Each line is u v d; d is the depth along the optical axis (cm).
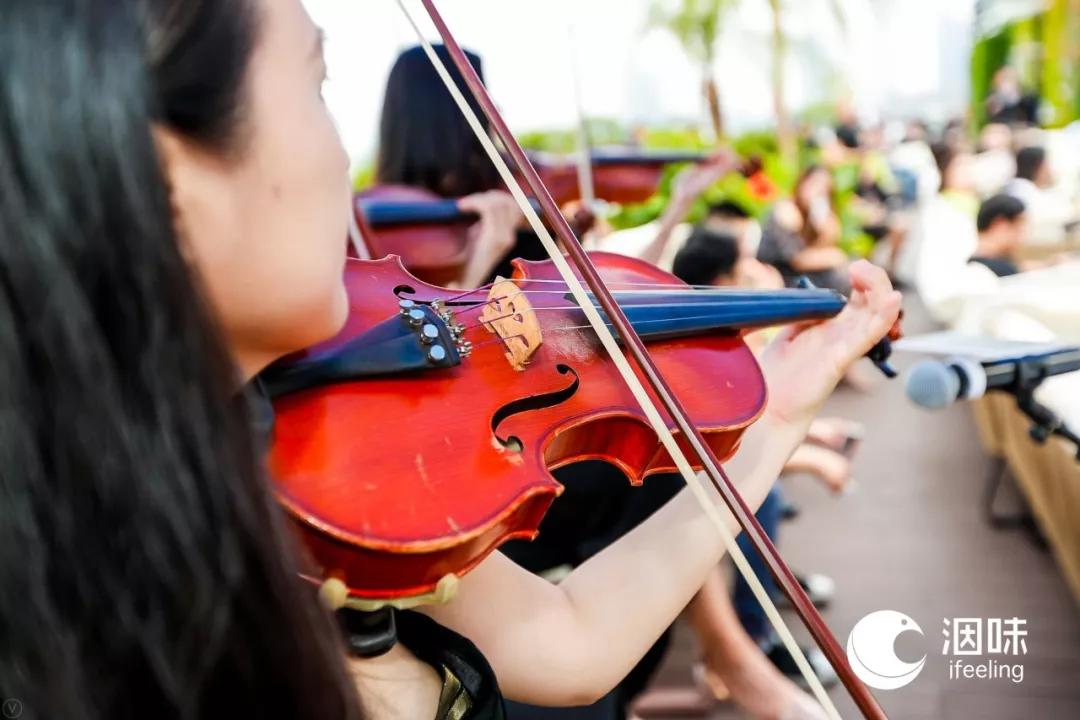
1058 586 317
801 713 173
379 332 88
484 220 213
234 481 51
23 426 46
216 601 50
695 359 108
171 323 47
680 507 96
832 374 104
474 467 82
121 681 50
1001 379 131
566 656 87
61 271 44
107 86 45
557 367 101
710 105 751
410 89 212
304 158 58
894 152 823
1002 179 491
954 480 409
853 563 341
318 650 57
